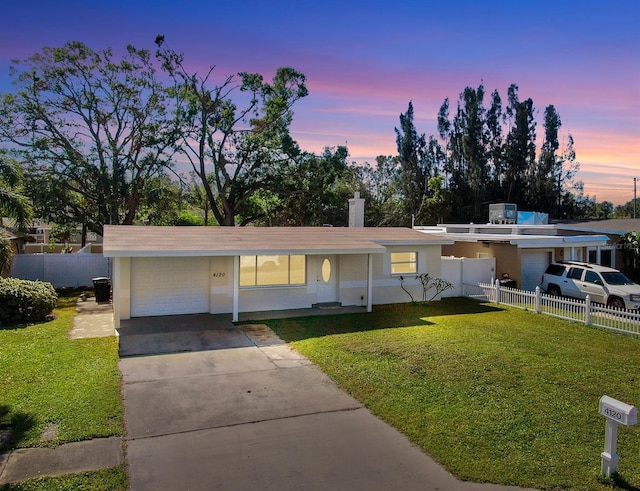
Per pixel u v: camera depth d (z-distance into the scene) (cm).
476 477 579
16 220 1188
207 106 3478
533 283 2178
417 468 599
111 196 3180
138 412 754
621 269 2528
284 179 3647
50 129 3117
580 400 828
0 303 1360
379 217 5734
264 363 1025
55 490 530
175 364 1009
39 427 679
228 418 737
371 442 666
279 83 3509
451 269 2020
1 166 1233
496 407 790
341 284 1731
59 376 893
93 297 1959
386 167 6116
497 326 1418
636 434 701
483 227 2525
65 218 3181
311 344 1173
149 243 1407
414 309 1702
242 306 1585
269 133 3491
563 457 630
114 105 3241
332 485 557
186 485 550
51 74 3053
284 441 664
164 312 1512
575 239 2172
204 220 4628
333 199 3762
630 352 1145
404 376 935
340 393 851
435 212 5428
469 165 5631
